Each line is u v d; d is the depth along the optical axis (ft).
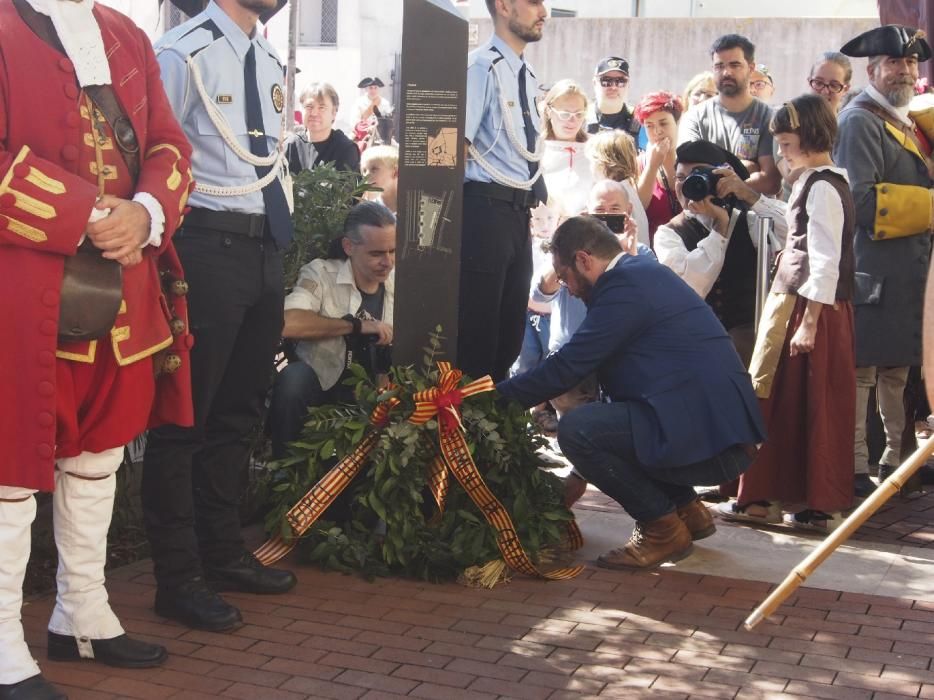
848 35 43.42
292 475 15.61
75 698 11.62
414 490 15.06
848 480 17.25
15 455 10.74
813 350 17.04
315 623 13.69
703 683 12.26
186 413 12.33
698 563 16.02
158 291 11.86
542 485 15.88
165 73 13.35
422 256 15.65
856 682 12.33
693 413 15.39
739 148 22.79
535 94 17.92
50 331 10.68
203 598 13.47
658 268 15.89
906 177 19.98
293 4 24.07
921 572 15.83
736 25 44.29
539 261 23.41
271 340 14.30
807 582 15.34
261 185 13.70
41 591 14.40
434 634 13.43
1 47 10.76
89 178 11.20
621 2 62.03
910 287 19.61
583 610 14.24
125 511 16.20
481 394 15.67
